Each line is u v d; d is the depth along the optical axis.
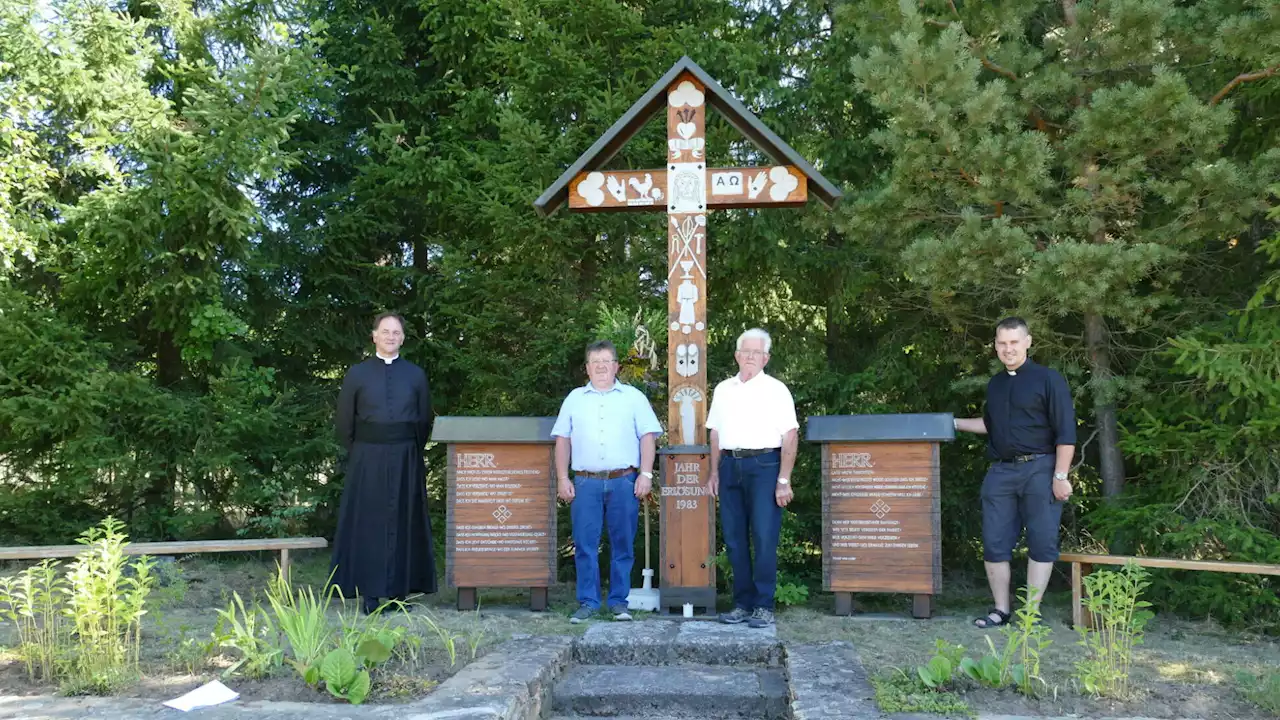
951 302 7.10
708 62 7.91
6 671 3.93
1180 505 5.98
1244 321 5.73
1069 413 5.34
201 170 7.34
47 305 7.93
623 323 6.54
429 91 9.47
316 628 4.07
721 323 8.29
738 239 7.78
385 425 5.78
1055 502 5.40
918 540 5.69
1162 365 6.54
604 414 5.58
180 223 7.47
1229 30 5.50
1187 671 4.11
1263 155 5.68
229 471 8.05
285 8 9.06
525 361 8.13
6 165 7.03
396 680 3.78
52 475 7.70
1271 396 5.46
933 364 8.04
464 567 5.91
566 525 7.85
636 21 8.01
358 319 9.56
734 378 5.56
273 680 3.78
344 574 5.71
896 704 3.47
